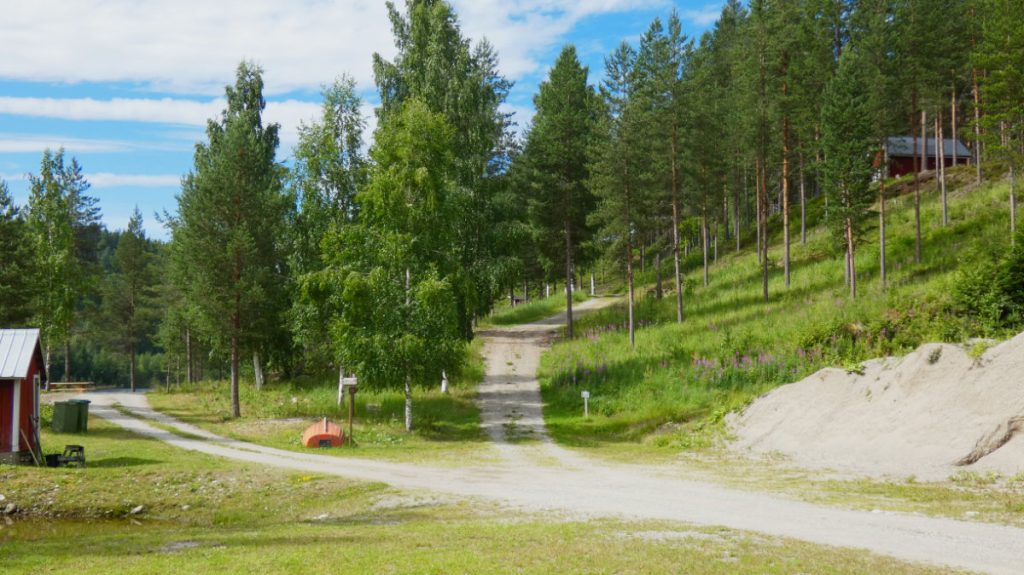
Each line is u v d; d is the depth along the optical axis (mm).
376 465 23766
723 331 42031
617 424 34000
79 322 84750
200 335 45000
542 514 14969
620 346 45562
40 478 21656
